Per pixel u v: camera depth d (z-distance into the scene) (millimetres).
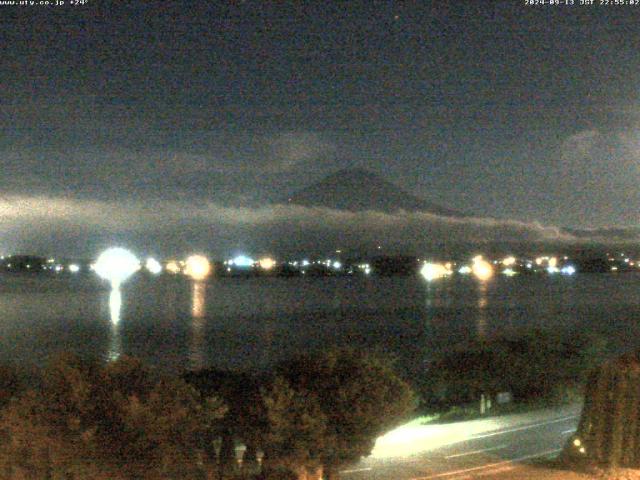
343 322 68250
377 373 9594
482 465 12727
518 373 23281
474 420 18469
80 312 85500
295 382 9453
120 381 8008
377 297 112875
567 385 22375
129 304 100312
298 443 8836
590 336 25594
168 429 7688
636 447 11375
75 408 7566
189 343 50688
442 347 38344
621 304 87188
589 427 11773
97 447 7457
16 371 9086
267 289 144250
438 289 139875
